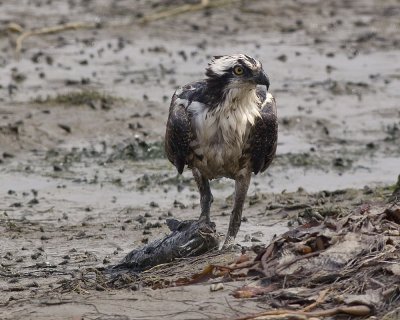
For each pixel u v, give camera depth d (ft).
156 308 32.65
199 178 42.19
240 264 34.96
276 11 98.17
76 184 54.03
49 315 32.86
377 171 56.24
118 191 52.85
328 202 48.06
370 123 65.26
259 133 41.45
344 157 58.75
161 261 38.93
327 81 74.79
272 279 33.58
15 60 80.59
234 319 30.81
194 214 48.42
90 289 36.27
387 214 36.22
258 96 41.88
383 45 87.30
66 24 91.76
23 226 46.83
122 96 69.51
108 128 62.75
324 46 86.84
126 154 59.16
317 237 34.86
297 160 57.82
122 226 46.52
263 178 54.80
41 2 103.91
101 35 89.86
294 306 31.86
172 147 41.98
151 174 55.88
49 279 39.24
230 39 89.15
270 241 38.96
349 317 31.07
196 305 32.58
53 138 61.21
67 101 66.59
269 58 82.23
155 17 94.89
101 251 43.04
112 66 79.36
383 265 33.01
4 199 51.42
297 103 69.15
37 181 54.54
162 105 67.56
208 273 35.09
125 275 36.58
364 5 101.76
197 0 100.78
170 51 84.64
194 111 41.04
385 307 31.40
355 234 34.83
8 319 32.91
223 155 41.14
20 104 66.49
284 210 47.73
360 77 76.28
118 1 103.81
